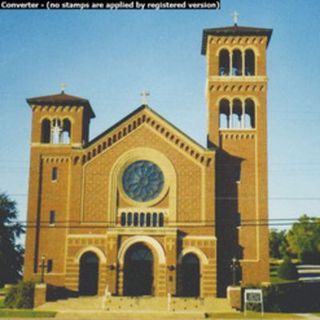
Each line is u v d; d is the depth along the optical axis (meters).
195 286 64.88
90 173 68.00
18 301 62.31
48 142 73.56
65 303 59.91
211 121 70.81
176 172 67.88
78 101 72.88
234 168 69.62
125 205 67.25
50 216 69.25
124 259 64.75
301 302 63.91
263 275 66.50
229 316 54.75
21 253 90.62
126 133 69.06
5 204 90.25
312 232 131.38
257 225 67.75
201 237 65.75
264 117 70.75
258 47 72.81
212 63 72.44
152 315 54.81
